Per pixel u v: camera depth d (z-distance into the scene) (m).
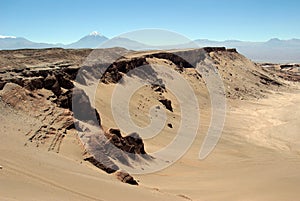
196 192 20.84
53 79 35.66
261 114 66.12
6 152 16.61
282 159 34.09
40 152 19.25
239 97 81.06
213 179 24.59
